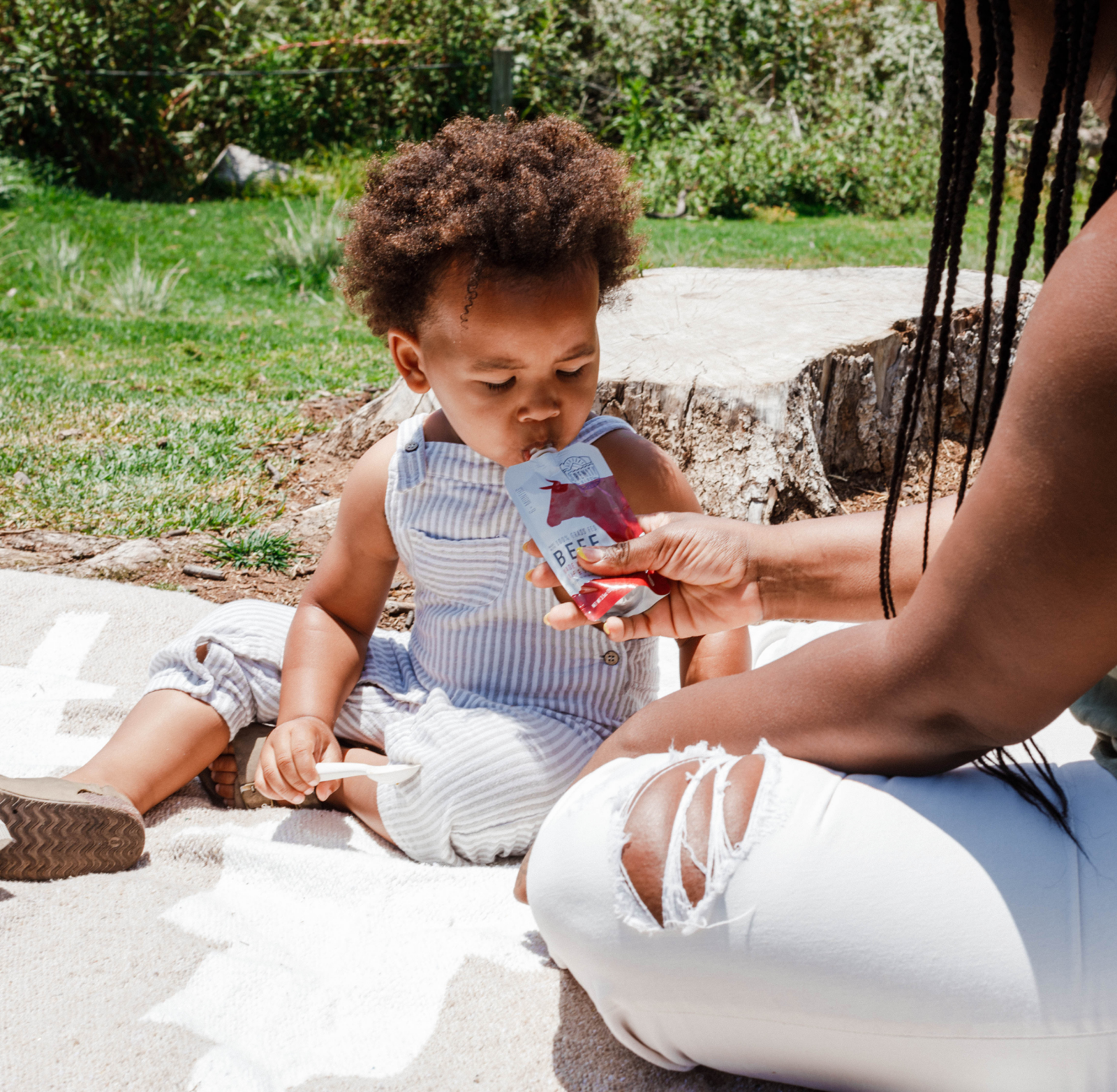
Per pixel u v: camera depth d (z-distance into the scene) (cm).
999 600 98
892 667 110
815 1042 113
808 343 329
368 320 196
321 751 184
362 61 1312
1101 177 101
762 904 110
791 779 115
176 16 1280
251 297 775
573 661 193
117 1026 139
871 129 1402
